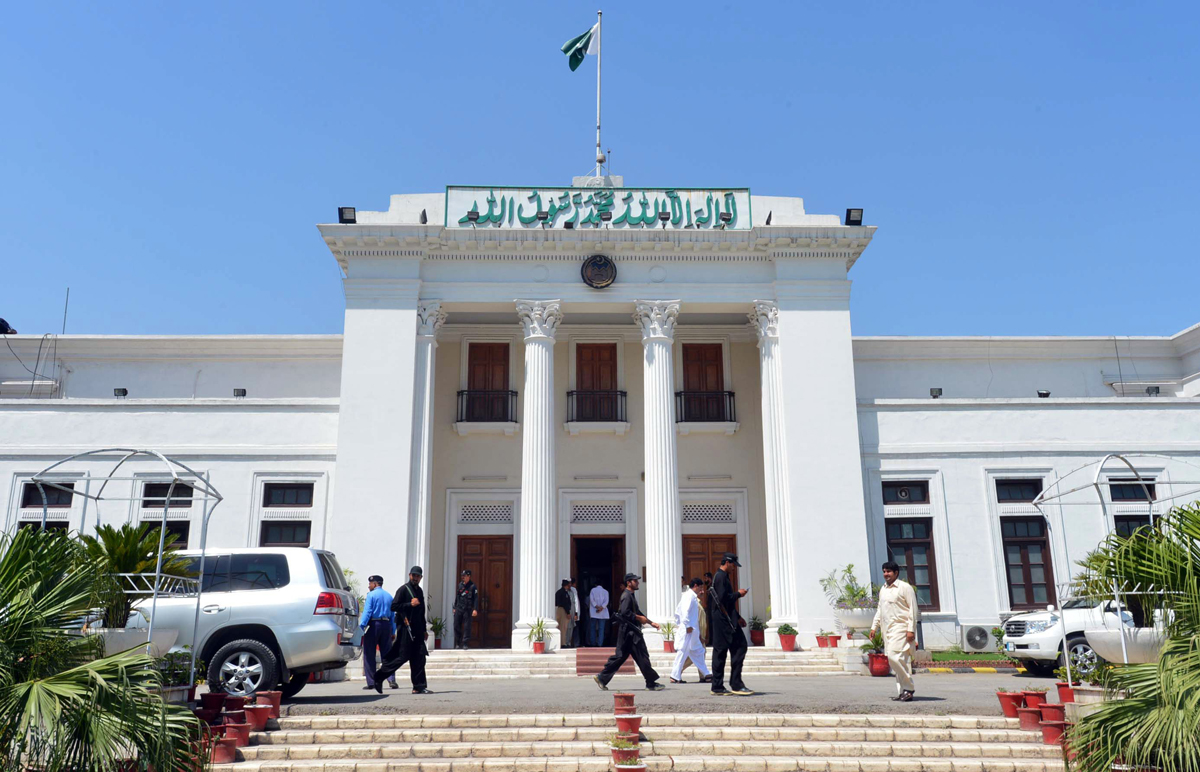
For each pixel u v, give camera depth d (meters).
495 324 23.05
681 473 22.61
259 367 23.55
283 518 19.88
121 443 20.02
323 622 11.38
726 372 23.17
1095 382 24.33
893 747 9.20
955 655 18.78
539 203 21.31
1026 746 9.21
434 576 21.69
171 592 10.20
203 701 9.70
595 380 23.11
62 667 6.92
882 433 20.69
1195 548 7.94
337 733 9.36
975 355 24.31
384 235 20.38
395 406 19.80
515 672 16.86
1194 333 23.59
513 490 22.20
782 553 19.78
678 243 20.84
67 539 7.68
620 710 9.62
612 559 22.72
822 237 20.81
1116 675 7.91
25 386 23.06
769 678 15.63
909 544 20.27
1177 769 7.12
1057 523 20.16
